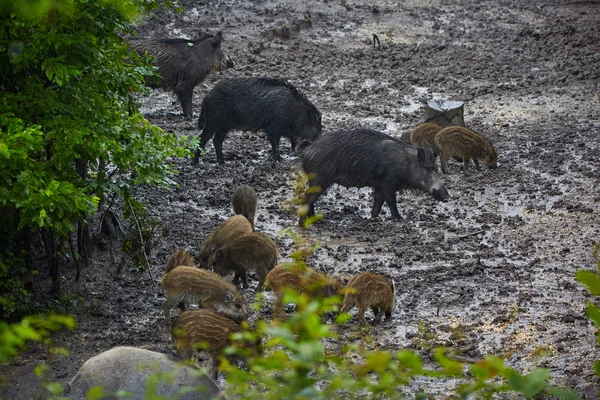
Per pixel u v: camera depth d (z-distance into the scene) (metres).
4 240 32.56
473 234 40.97
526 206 44.19
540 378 9.16
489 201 45.16
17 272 31.86
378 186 43.38
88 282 35.47
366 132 44.03
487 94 61.72
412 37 73.56
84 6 29.73
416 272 36.78
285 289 10.64
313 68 66.94
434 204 45.38
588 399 25.95
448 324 31.95
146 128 34.38
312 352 9.37
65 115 30.67
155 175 32.38
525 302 33.62
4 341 10.40
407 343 30.47
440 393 26.62
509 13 79.50
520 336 30.80
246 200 40.34
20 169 28.33
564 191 45.78
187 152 34.22
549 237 40.31
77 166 35.06
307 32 74.25
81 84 31.66
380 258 38.53
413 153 43.25
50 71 28.39
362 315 31.61
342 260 38.31
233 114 50.22
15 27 28.09
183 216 42.94
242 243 34.62
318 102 60.25
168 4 34.03
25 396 26.53
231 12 78.69
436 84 63.75
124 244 36.06
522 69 66.44
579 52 69.25
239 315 30.73
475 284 35.44
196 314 27.11
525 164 49.91
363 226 42.66
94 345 30.30
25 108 30.42
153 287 35.53
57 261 33.38
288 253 39.06
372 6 80.62
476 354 29.48
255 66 67.19
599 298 33.75
